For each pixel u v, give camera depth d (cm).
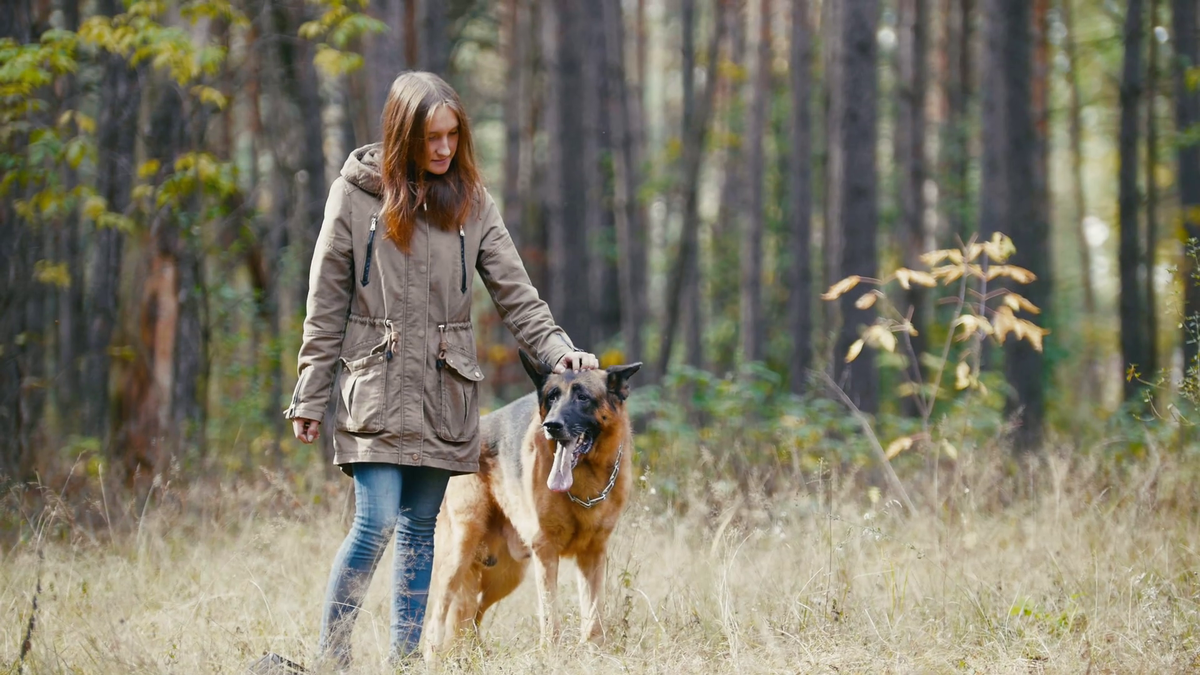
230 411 1457
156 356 1215
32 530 730
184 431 1216
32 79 1027
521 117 2883
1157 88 1906
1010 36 1612
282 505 904
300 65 1675
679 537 710
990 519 758
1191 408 949
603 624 599
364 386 511
